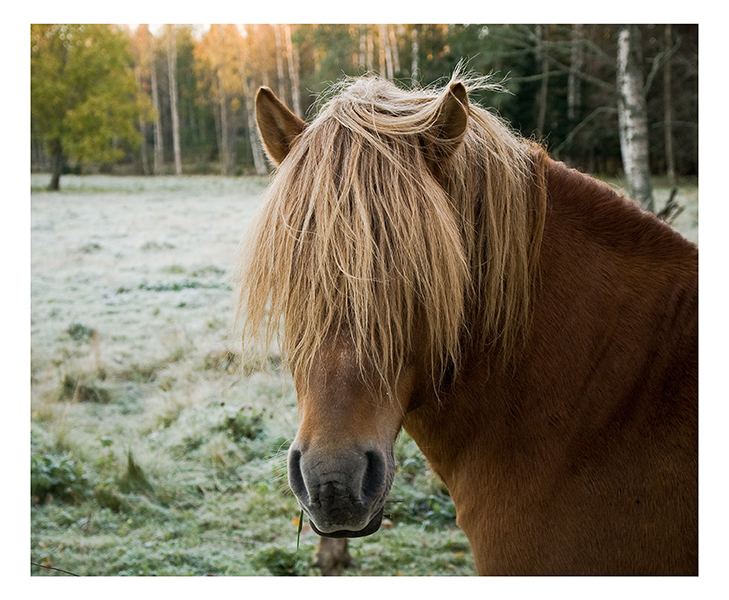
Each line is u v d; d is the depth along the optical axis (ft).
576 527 4.78
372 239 4.17
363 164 4.44
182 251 30.66
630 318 4.97
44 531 12.18
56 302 24.17
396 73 34.42
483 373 5.02
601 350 4.96
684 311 4.95
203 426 15.62
